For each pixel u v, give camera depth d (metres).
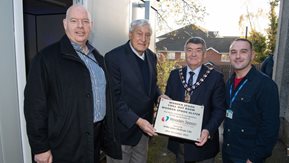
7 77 1.81
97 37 3.27
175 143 2.44
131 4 4.45
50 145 1.74
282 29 5.73
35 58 1.68
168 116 2.30
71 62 1.74
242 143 2.06
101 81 1.93
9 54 1.82
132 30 2.40
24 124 1.93
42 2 4.50
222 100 2.23
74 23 1.77
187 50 2.25
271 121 1.90
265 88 1.92
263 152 1.95
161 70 8.08
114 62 2.36
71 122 1.72
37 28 5.82
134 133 2.48
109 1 3.56
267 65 5.48
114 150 2.13
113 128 2.07
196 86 2.25
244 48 2.00
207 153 2.31
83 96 1.75
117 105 2.34
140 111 2.44
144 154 2.72
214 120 2.16
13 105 1.86
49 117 1.72
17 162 1.92
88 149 1.80
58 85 1.69
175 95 2.38
